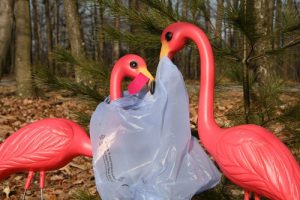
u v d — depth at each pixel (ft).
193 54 10.14
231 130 6.32
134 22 9.18
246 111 9.53
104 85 9.93
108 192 6.11
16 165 6.91
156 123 6.21
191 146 6.47
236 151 6.11
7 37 31.30
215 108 11.21
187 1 9.05
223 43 9.20
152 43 9.32
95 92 9.82
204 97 6.60
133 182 6.09
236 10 8.07
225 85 10.02
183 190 6.10
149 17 9.12
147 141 6.18
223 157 6.22
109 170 6.18
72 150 6.88
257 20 8.79
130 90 6.75
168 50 6.73
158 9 9.00
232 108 10.32
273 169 5.91
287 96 10.07
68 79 10.12
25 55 33.06
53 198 13.70
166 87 6.35
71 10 32.71
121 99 6.47
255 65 10.21
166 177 6.06
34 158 6.84
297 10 8.96
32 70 10.50
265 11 9.21
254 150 6.03
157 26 9.16
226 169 6.23
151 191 5.99
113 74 6.93
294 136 9.41
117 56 44.47
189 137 6.31
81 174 15.69
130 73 6.86
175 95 6.34
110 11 9.25
